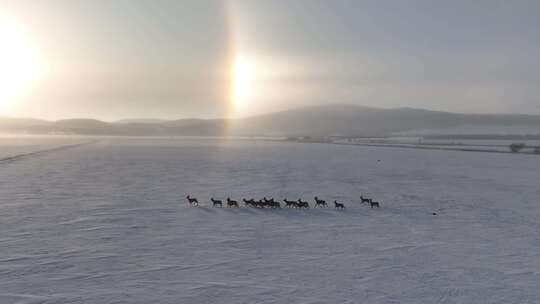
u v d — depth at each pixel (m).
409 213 35.72
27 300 16.81
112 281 18.95
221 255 23.05
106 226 29.42
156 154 117.75
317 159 102.00
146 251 23.58
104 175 62.25
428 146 194.12
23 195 42.44
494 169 78.44
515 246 25.27
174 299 17.12
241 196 44.38
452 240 26.59
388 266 21.42
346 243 25.75
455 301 17.23
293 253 23.58
